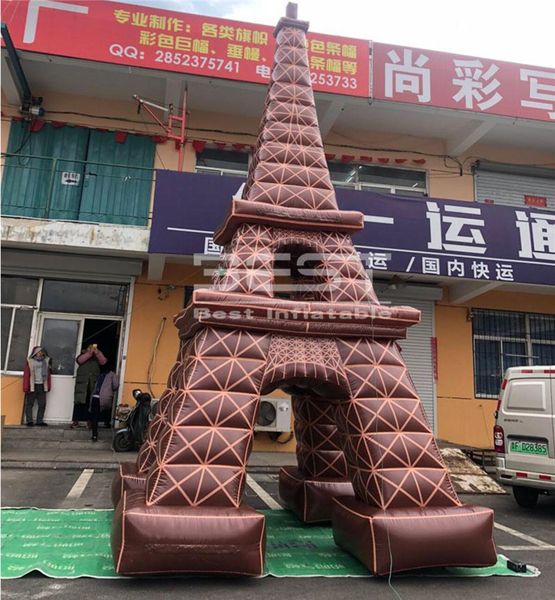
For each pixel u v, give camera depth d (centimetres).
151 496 359
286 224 480
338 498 440
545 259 965
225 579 364
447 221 946
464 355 1125
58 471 751
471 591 361
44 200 1021
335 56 1003
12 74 945
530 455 636
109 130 1070
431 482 394
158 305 1016
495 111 1048
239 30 980
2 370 960
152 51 943
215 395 393
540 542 514
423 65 1037
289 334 426
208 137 1096
